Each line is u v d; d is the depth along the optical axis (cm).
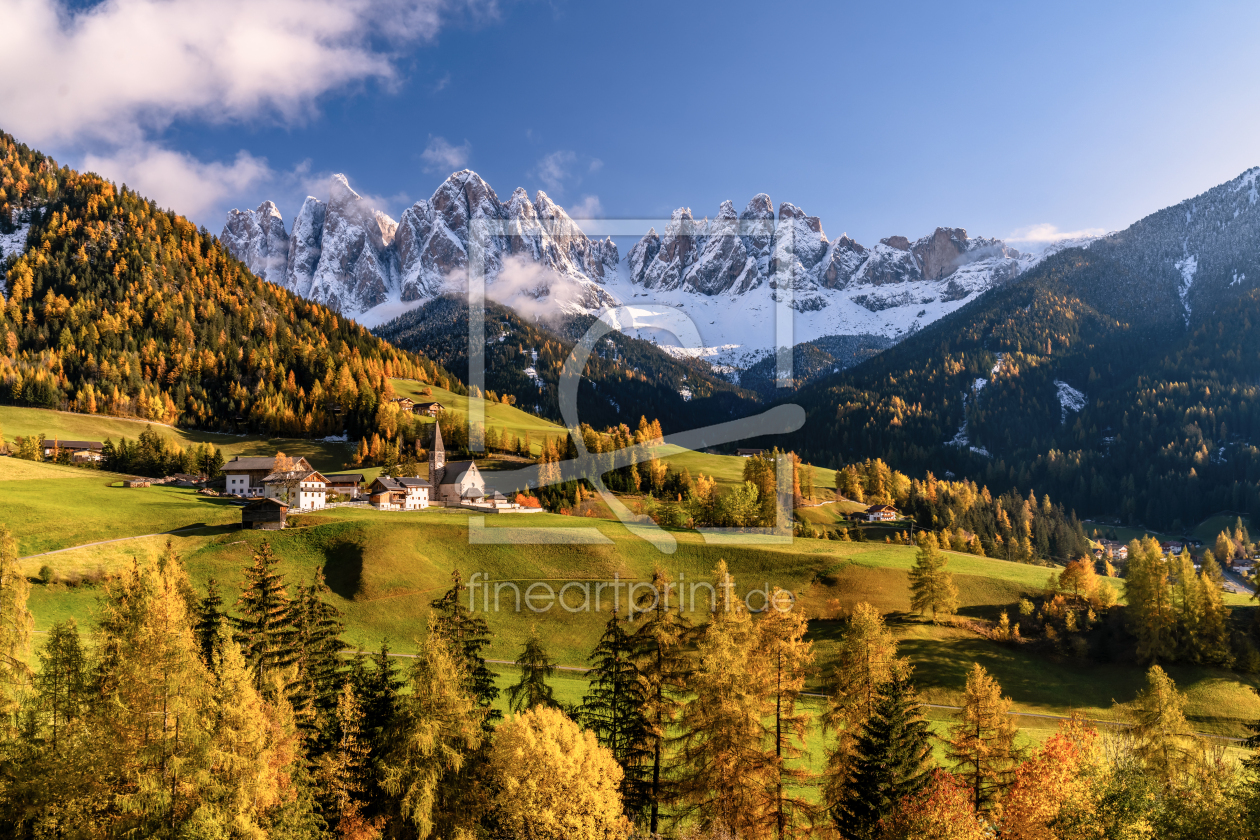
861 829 3684
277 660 4578
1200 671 8094
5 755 3628
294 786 3666
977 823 3719
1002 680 7919
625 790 4284
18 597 4725
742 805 3925
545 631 8112
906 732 3919
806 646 4881
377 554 9131
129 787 3394
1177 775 5150
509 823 3734
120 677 3547
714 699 4022
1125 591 8925
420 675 3941
